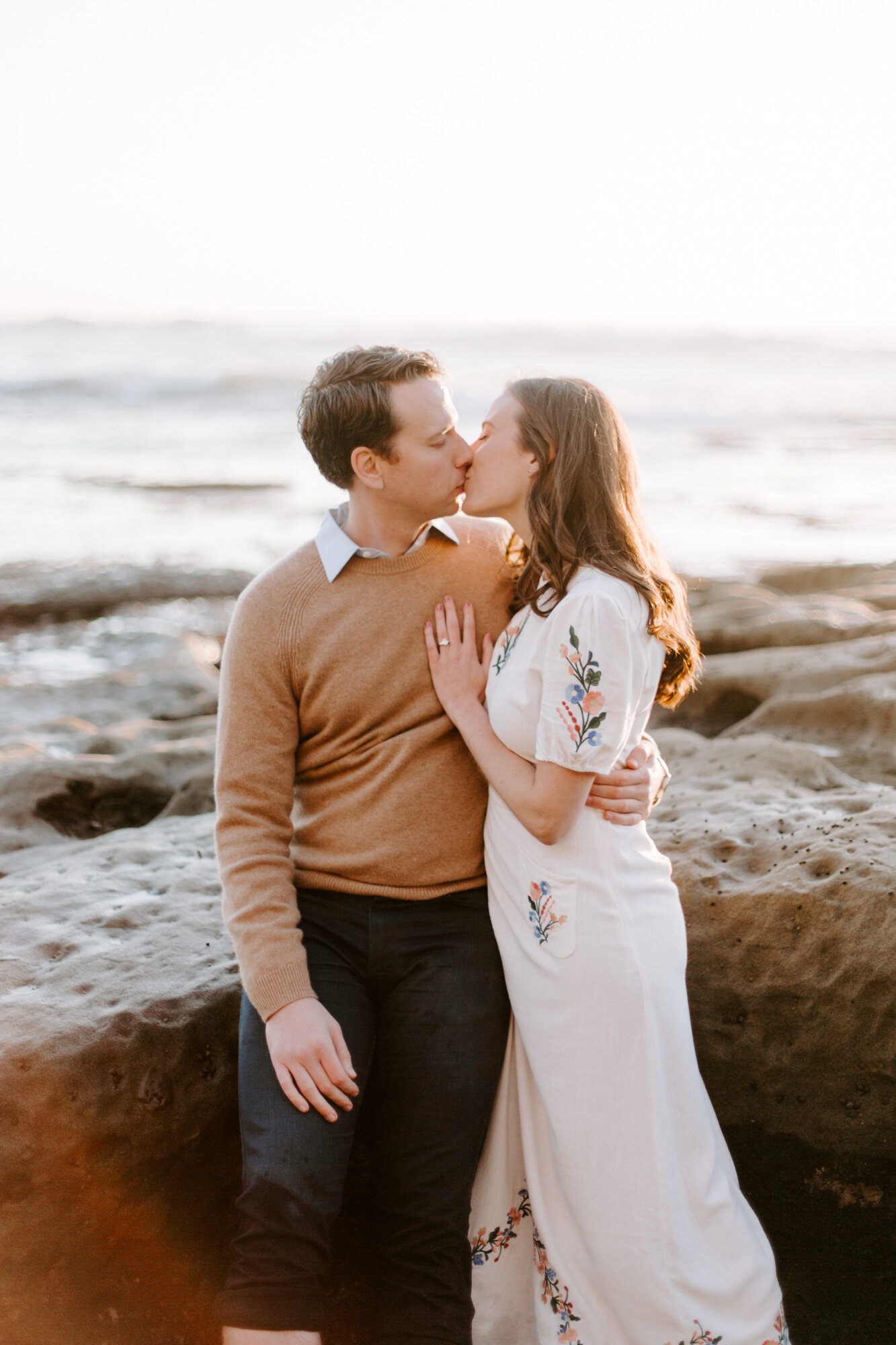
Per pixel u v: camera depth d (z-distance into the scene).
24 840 4.06
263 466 19.23
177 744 4.57
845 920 2.42
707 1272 2.02
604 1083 2.02
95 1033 2.16
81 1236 2.12
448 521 2.48
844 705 4.17
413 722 2.28
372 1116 2.34
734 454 20.81
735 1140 2.52
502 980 2.23
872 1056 2.37
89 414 28.92
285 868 2.20
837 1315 2.51
